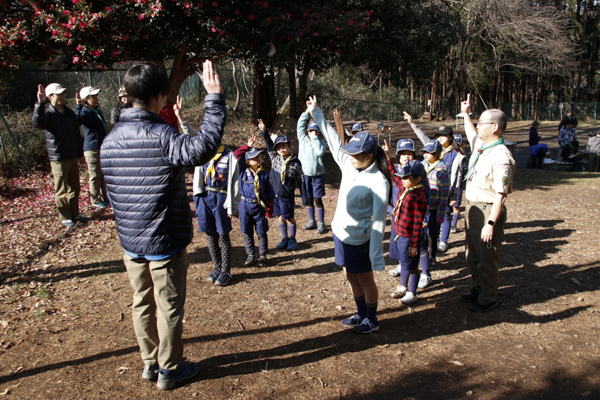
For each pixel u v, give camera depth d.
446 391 3.05
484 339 3.78
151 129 2.61
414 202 4.22
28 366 3.26
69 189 6.58
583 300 4.53
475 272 4.43
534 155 15.70
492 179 4.02
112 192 2.71
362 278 3.68
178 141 2.56
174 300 2.87
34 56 7.55
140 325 2.98
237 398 2.93
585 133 30.20
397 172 4.19
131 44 7.97
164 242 2.72
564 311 4.29
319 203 6.80
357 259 3.58
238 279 5.05
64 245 5.88
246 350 3.56
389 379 3.18
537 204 9.01
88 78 13.30
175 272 2.84
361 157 3.41
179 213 2.77
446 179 5.04
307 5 9.04
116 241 6.08
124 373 3.19
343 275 5.21
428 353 3.55
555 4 35.84
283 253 5.96
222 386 3.06
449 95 38.94
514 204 9.05
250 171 5.26
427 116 34.47
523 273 5.30
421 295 4.75
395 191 4.80
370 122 29.81
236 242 6.43
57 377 3.12
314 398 2.95
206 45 9.27
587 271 5.31
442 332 3.91
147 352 3.04
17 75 9.99
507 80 44.94
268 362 3.38
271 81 15.37
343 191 3.60
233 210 4.63
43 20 6.91
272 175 6.05
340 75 38.19
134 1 7.16
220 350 3.55
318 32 8.68
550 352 3.56
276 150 5.89
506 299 4.59
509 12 26.08
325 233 6.89
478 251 4.23
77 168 6.61
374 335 3.84
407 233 4.32
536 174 12.98
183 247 2.86
